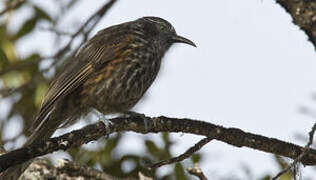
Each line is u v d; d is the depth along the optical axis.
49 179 10.22
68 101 11.44
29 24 13.54
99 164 11.50
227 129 9.34
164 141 11.44
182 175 11.08
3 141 12.16
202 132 9.44
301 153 8.69
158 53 12.38
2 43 13.56
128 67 11.69
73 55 12.69
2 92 12.91
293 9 8.45
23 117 13.12
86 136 9.23
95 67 11.58
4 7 13.76
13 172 9.41
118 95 11.66
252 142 9.23
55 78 11.44
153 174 11.28
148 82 12.12
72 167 10.30
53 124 11.31
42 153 8.68
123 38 11.93
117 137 11.59
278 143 9.22
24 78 13.45
